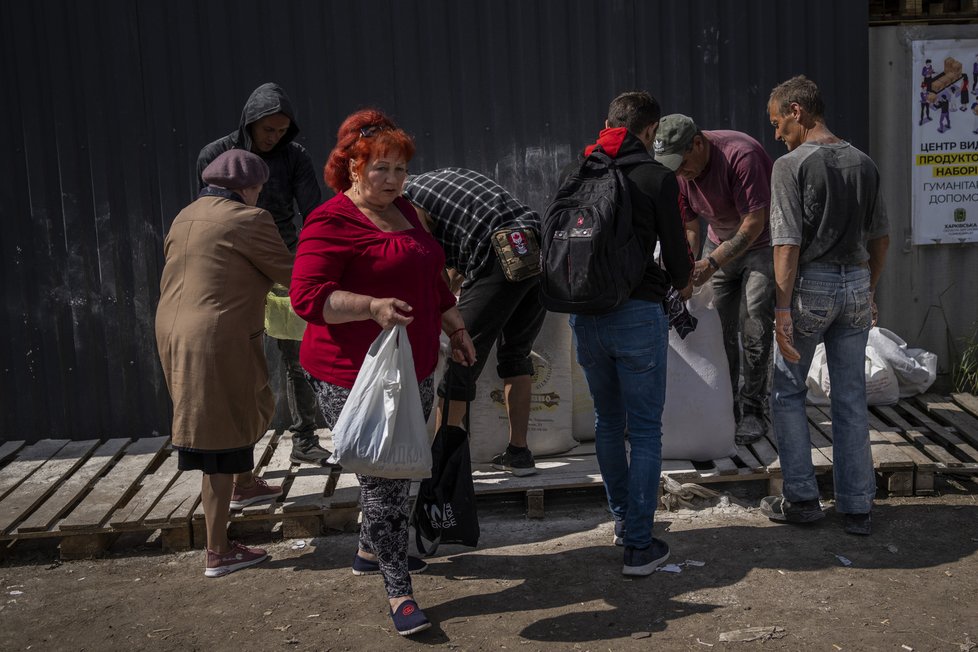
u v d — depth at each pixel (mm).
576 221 3590
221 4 5363
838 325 4121
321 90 5477
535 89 5566
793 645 3281
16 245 5453
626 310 3664
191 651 3418
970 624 3377
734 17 5605
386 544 3459
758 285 4801
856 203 3941
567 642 3363
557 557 4066
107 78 5371
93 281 5508
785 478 4238
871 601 3568
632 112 3764
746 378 4977
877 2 5859
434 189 4320
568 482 4551
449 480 3727
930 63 5848
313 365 3457
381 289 3320
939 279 6008
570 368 4977
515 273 4109
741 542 4133
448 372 3738
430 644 3389
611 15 5543
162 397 5602
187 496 4527
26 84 5348
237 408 3848
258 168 3961
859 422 4125
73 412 5586
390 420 3162
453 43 5496
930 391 5879
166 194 5473
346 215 3336
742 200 4531
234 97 5438
